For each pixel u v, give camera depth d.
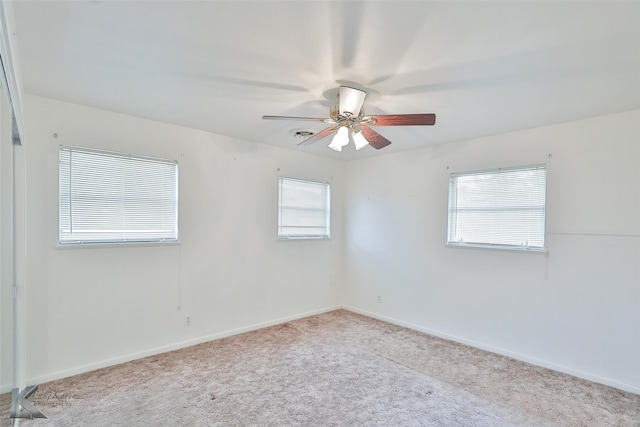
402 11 1.50
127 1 1.44
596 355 2.83
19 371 2.36
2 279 1.95
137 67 2.09
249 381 2.72
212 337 3.65
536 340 3.17
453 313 3.79
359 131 2.60
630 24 1.56
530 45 1.77
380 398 2.50
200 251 3.55
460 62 1.96
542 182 3.19
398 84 2.26
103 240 2.94
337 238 5.05
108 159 2.96
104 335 2.93
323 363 3.10
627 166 2.72
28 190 2.56
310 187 4.70
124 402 2.38
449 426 2.18
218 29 1.67
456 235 3.82
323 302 4.87
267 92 2.46
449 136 3.60
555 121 3.03
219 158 3.70
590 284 2.88
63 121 2.71
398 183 4.41
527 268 3.24
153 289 3.22
